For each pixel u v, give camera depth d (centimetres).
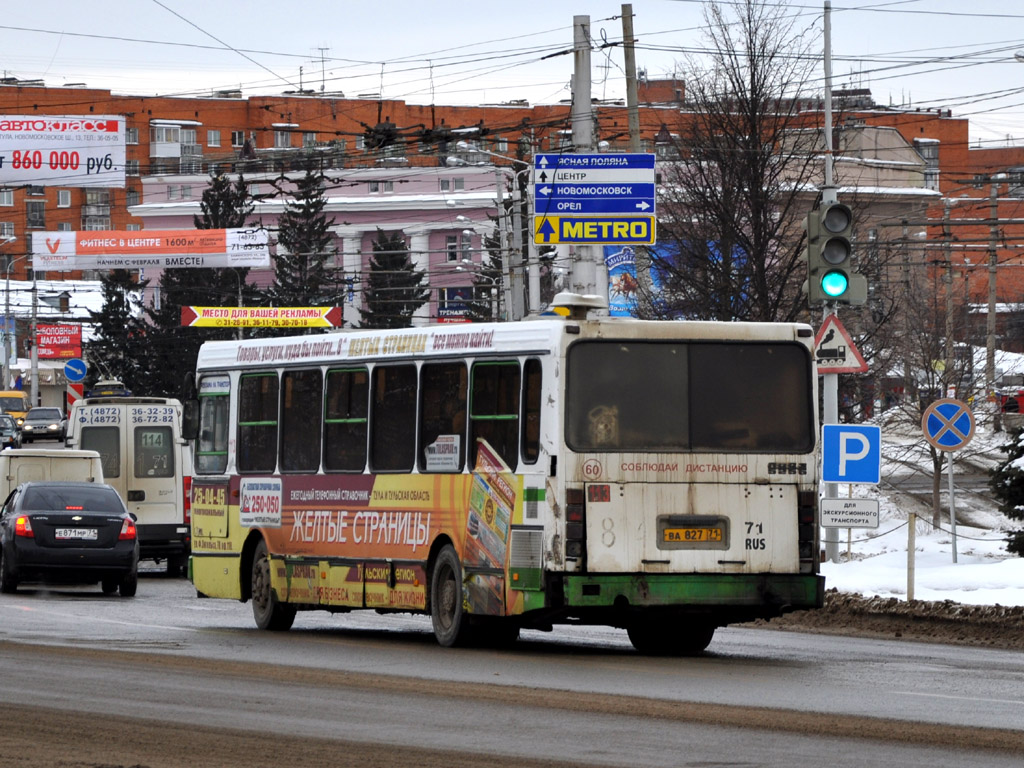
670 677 2839
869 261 8875
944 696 2555
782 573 3359
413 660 3166
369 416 3831
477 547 3456
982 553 6525
